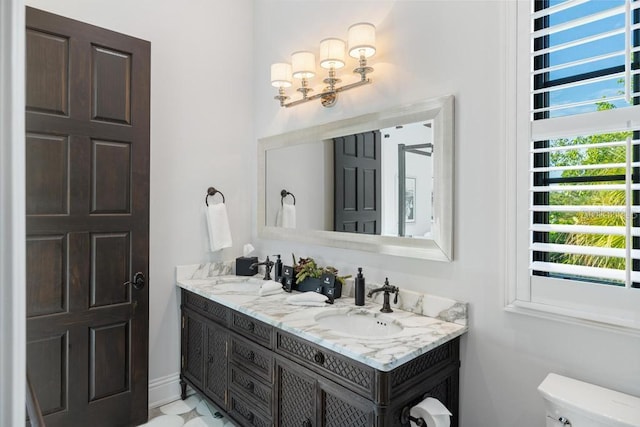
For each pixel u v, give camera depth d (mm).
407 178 2035
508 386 1688
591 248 1465
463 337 1830
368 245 2225
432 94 1949
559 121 1536
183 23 2805
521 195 1638
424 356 1610
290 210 2783
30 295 2014
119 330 2330
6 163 492
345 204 2367
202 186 2904
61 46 2102
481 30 1766
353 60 2350
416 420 1507
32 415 826
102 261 2258
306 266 2410
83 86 2174
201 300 2570
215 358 2412
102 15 2438
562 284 1534
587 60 1435
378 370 1410
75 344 2160
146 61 2430
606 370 1435
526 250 1625
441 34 1913
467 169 1816
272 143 2945
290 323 1823
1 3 490
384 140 2148
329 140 2482
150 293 2652
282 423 1885
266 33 3053
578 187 1464
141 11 2602
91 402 2215
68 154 2125
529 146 1619
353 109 2342
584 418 1303
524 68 1629
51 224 2074
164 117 2709
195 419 2484
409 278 2055
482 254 1768
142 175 2416
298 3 2746
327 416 1637
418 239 1985
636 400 1337
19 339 507
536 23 1645
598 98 1489
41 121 2037
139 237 2406
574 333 1511
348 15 2375
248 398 2107
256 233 3133
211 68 2953
